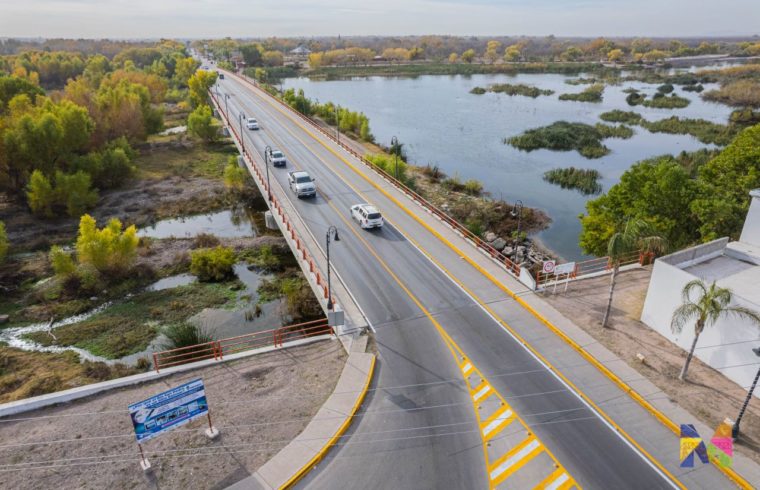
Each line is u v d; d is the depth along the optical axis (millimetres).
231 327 32000
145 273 38469
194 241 44500
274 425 19750
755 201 26531
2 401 24812
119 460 18297
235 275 39219
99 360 28797
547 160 75062
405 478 17156
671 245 33438
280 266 40750
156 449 18797
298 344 25500
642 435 18734
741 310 19406
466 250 35250
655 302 24703
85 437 19453
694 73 175125
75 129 56719
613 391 21062
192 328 28375
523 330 25609
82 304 34375
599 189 60844
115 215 51750
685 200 33531
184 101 117250
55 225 48656
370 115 109500
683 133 89188
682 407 19828
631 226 23891
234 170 59250
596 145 80688
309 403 20922
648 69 198000
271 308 34469
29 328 31875
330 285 27812
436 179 64125
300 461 17938
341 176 52469
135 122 75188
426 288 30062
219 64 181750
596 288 29578
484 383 21719
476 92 142375
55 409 21156
